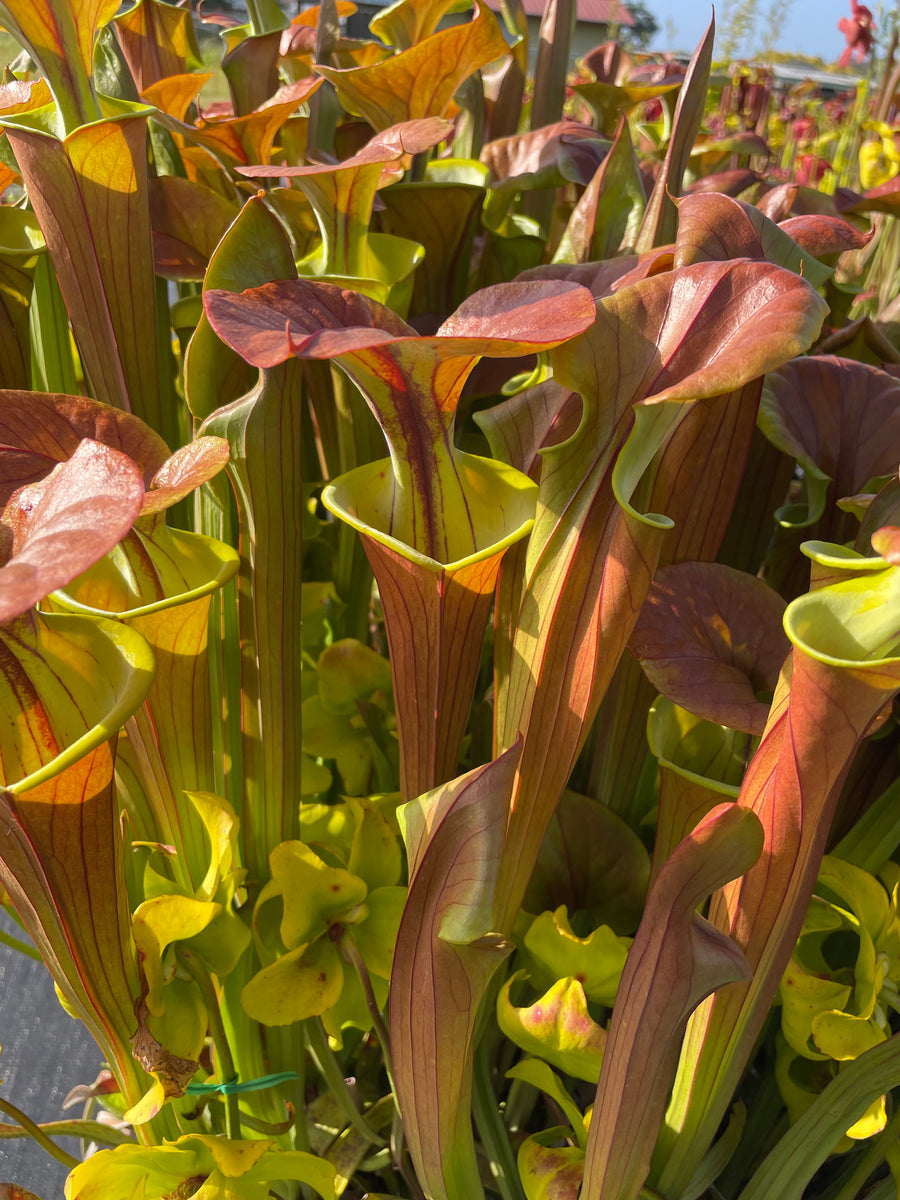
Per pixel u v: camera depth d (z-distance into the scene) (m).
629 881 0.73
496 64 1.13
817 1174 0.79
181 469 0.56
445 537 0.59
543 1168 0.67
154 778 0.65
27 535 0.46
